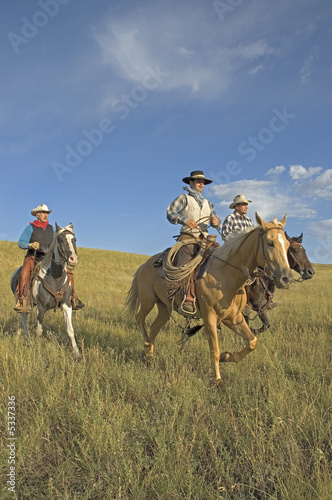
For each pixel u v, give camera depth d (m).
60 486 2.91
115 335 7.30
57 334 7.38
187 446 3.22
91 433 3.41
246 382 4.64
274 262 4.02
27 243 6.70
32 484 2.99
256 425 3.45
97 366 5.02
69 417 3.76
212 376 5.02
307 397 3.95
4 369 4.76
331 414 3.71
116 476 2.94
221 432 3.60
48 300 6.27
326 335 6.68
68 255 5.96
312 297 12.56
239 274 4.55
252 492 2.78
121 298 14.64
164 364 5.64
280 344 6.17
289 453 3.09
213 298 4.67
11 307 10.92
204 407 3.97
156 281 5.85
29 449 3.28
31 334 6.59
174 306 5.37
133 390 4.42
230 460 3.14
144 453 3.33
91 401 3.84
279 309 10.23
